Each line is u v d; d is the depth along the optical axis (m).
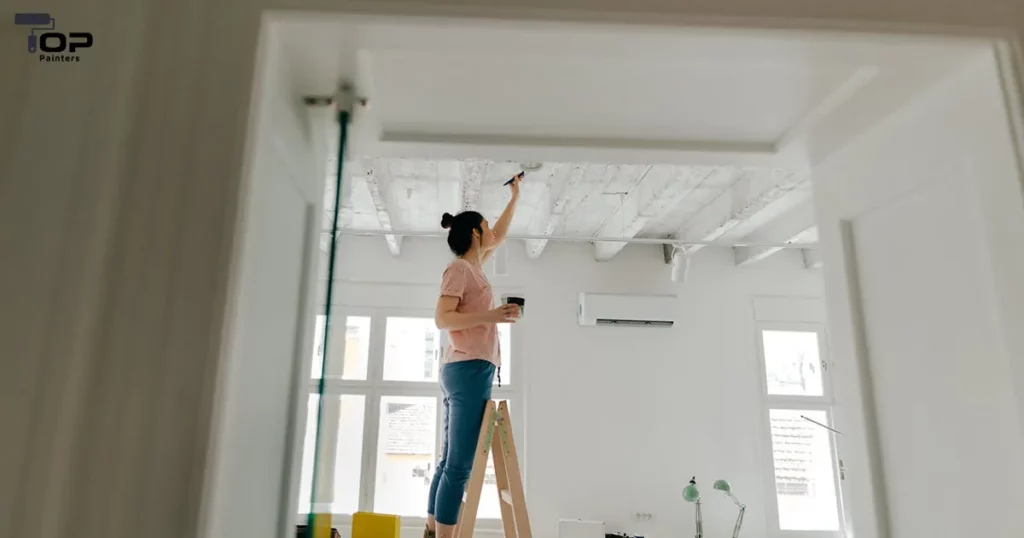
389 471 4.48
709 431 4.64
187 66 0.85
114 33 0.85
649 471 4.52
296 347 1.08
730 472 4.58
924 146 1.10
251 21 0.86
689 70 1.05
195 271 0.77
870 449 1.23
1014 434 0.92
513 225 4.49
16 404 0.73
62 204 0.79
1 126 0.81
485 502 4.38
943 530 1.06
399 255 4.79
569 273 4.84
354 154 1.38
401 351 4.69
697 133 1.31
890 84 1.06
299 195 1.08
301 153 1.07
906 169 1.15
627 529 4.40
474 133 1.32
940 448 1.07
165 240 0.78
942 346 1.06
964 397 1.02
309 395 1.14
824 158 1.40
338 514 4.36
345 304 4.67
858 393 1.26
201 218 0.79
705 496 4.52
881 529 1.19
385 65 1.04
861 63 0.99
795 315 4.93
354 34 0.89
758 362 4.83
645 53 0.95
